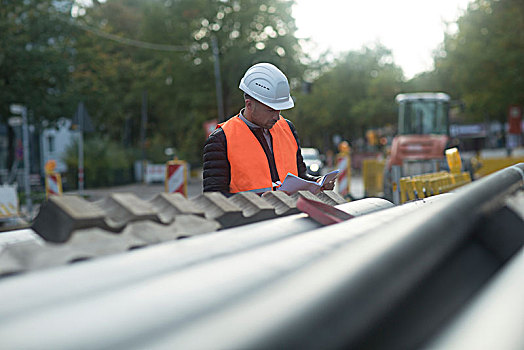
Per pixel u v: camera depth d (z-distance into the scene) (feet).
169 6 147.95
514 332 1.96
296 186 6.93
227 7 143.74
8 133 92.07
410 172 39.19
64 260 2.60
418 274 2.03
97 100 92.53
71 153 99.50
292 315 1.33
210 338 1.19
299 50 145.69
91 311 1.38
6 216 39.22
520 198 4.33
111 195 3.43
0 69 78.33
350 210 5.16
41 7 81.76
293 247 2.40
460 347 2.02
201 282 1.73
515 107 92.43
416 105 66.64
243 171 9.42
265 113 9.58
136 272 2.24
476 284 3.03
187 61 146.20
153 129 177.37
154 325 1.32
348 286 1.56
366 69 197.16
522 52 84.79
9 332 1.22
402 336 2.25
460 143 53.42
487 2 87.86
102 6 171.32
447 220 2.51
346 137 224.94
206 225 3.70
